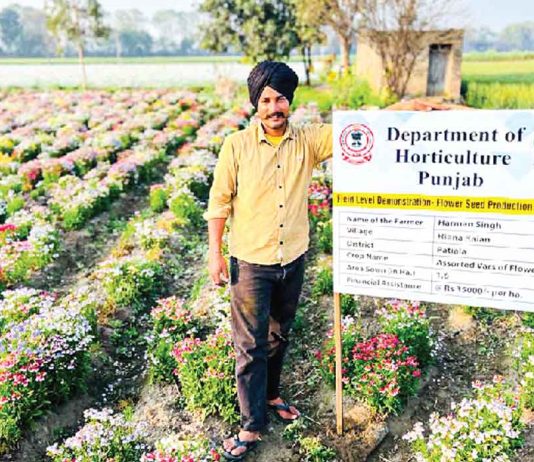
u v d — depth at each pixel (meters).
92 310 5.68
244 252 3.61
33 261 7.53
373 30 22.47
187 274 7.38
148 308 6.42
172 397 4.80
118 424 4.15
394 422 4.39
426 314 5.86
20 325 4.96
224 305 5.68
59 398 4.68
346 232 3.67
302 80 35.41
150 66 55.50
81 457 3.86
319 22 25.11
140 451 4.16
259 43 31.31
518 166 3.19
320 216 8.28
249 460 4.11
